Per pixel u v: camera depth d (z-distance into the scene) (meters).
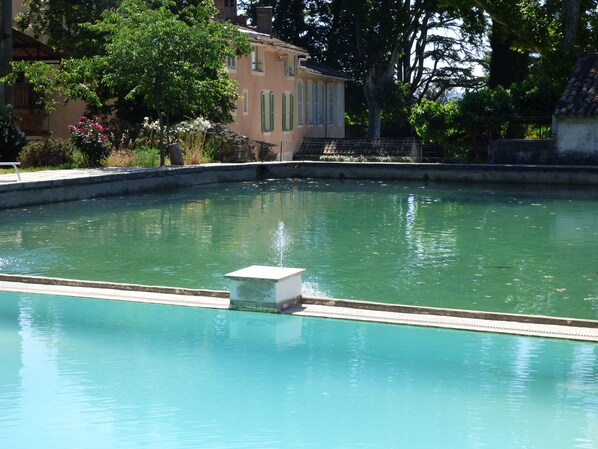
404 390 5.83
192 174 25.16
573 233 15.19
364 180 27.39
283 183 26.28
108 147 25.80
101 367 6.34
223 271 11.31
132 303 8.30
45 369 6.29
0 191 18.38
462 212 18.53
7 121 25.23
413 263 12.05
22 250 13.01
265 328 7.39
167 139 26.72
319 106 47.44
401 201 21.02
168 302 8.23
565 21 30.89
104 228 15.67
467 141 32.06
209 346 6.86
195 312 7.96
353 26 53.69
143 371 6.23
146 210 18.75
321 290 10.09
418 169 26.94
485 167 26.11
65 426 5.20
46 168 24.05
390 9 45.66
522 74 38.53
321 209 19.17
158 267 11.59
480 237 14.72
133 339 7.05
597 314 8.97
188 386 5.91
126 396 5.72
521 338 7.09
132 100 28.98
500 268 11.68
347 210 18.97
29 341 6.99
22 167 24.50
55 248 13.23
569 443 4.90
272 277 7.83
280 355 6.61
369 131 48.88
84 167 25.00
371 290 10.13
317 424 5.22
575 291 10.17
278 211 18.77
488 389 5.85
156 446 4.90
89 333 7.23
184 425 5.23
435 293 10.02
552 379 6.05
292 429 5.13
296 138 43.78
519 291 10.15
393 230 15.63
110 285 8.85
